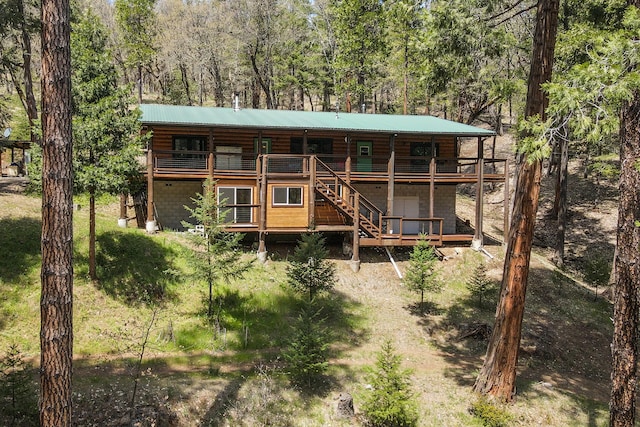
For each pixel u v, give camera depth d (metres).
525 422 11.22
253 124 20.78
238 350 14.02
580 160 38.38
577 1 18.80
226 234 15.28
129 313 14.42
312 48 40.69
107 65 14.59
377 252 23.03
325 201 23.38
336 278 19.73
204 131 22.67
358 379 12.62
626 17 7.29
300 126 21.36
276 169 23.09
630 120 8.41
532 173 11.48
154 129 21.92
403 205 26.44
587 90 6.89
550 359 15.23
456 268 21.86
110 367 11.84
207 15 47.72
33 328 12.84
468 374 13.50
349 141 22.38
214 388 11.14
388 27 32.25
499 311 12.12
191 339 14.00
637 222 8.22
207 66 47.25
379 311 17.78
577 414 11.77
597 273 21.41
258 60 44.81
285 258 20.67
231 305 16.05
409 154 26.05
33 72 47.12
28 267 14.55
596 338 17.42
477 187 23.80
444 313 17.98
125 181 14.41
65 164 6.57
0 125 25.92
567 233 29.61
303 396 11.48
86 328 13.31
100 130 13.77
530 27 17.19
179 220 22.64
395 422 10.46
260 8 39.84
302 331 12.41
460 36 12.05
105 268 15.63
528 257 11.77
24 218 17.27
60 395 6.56
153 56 47.75
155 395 10.44
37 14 26.30
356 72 35.56
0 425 8.75
